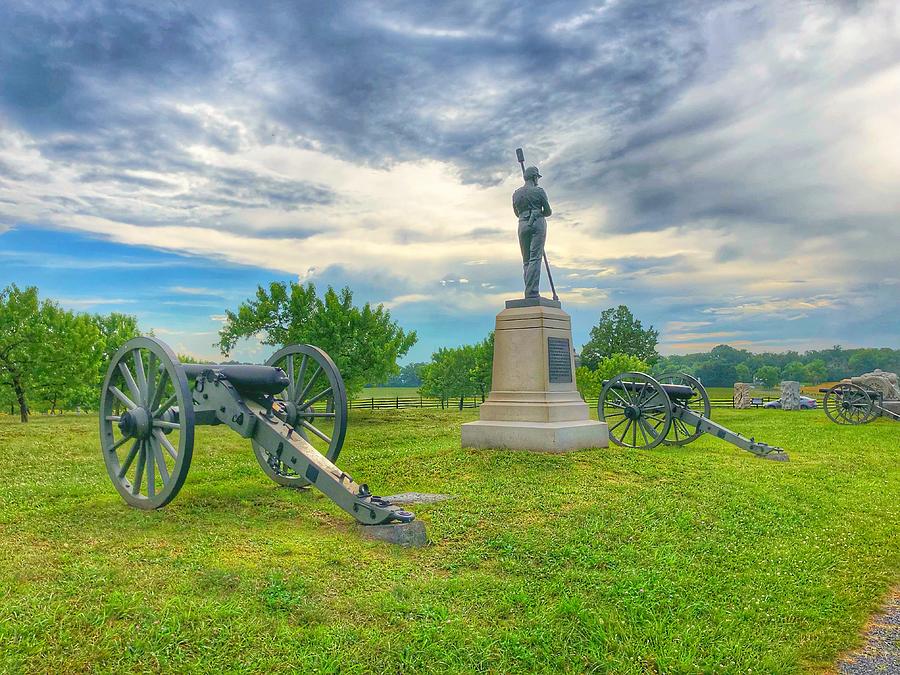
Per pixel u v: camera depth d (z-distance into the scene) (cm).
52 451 1405
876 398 2352
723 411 3012
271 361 1071
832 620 563
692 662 475
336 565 623
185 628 469
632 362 4081
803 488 1045
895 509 937
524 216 1426
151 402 830
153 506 816
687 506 886
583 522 788
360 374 2655
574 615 533
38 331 2380
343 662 445
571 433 1260
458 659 461
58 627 462
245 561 619
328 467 771
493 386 1378
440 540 717
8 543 669
